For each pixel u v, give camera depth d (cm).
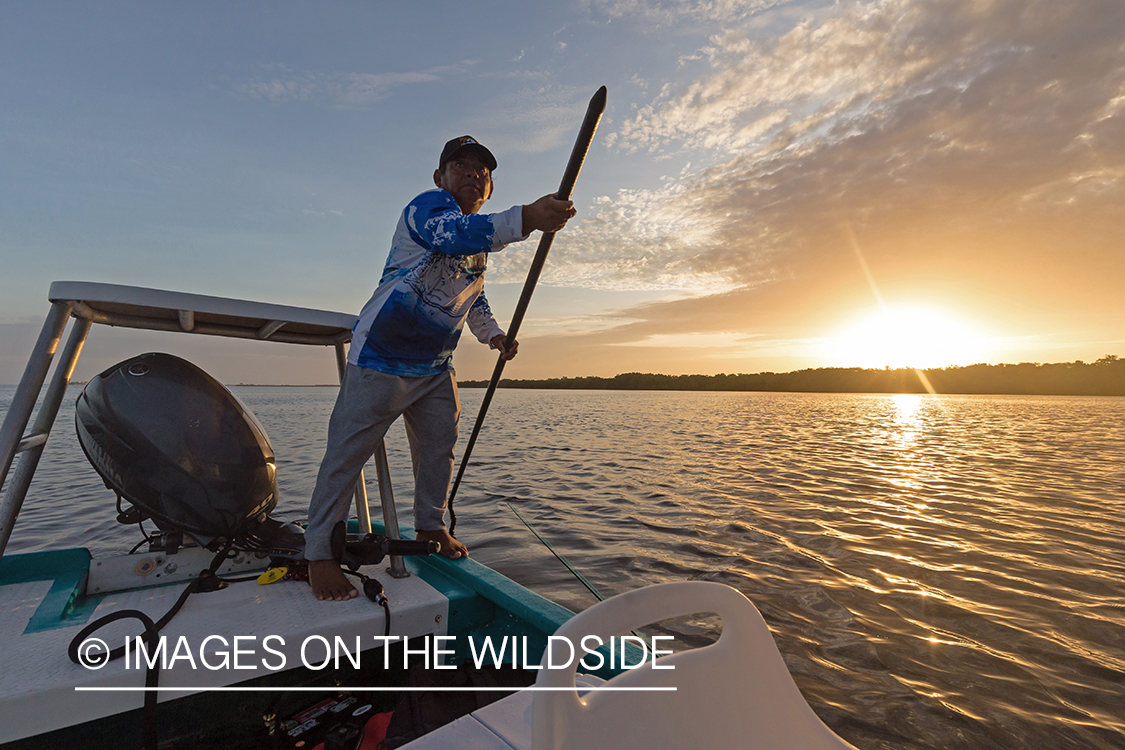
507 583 208
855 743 261
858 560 532
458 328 214
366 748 157
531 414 3375
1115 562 536
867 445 1756
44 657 144
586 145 145
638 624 70
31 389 170
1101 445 1855
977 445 1830
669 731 72
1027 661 336
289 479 911
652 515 716
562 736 62
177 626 164
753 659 81
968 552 564
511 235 160
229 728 159
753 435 2042
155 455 196
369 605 185
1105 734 267
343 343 260
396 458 1214
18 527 609
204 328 227
